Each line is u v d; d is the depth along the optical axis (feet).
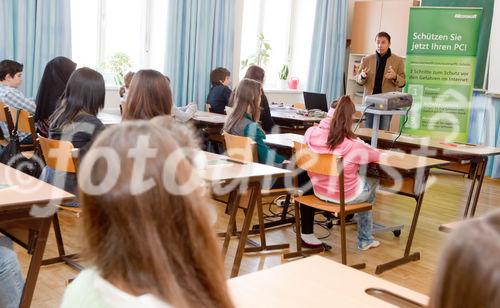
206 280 2.50
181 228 2.45
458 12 21.06
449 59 21.40
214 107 19.07
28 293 6.65
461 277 1.82
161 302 2.38
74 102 9.60
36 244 6.53
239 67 23.12
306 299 4.15
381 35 20.44
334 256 12.08
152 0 20.51
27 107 13.97
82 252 2.49
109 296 2.40
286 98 25.57
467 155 13.39
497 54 20.81
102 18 19.34
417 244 13.21
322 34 25.48
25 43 16.60
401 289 4.40
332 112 11.28
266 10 25.44
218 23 21.67
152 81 8.79
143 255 2.37
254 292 4.22
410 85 22.04
